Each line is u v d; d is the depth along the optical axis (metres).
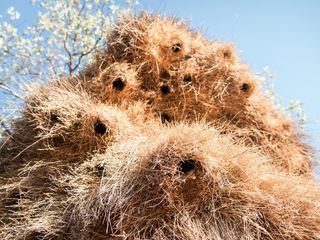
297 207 2.87
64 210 2.89
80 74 3.95
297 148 4.01
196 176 2.76
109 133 3.23
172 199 2.70
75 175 3.05
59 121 3.29
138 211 2.67
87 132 3.22
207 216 2.68
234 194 2.77
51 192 3.06
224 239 2.63
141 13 4.20
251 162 2.94
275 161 3.76
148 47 3.94
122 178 2.74
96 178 3.02
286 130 4.02
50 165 3.21
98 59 4.02
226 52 4.07
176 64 3.98
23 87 3.50
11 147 3.53
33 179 3.20
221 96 3.87
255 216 2.72
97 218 2.69
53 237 2.85
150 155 2.78
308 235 2.82
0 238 2.95
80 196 2.81
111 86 3.62
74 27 6.21
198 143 2.82
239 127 3.87
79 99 3.38
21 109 3.46
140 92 3.77
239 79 3.96
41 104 3.31
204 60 4.03
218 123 3.80
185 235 2.59
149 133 3.25
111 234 2.64
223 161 2.81
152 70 3.90
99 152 3.19
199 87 3.90
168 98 3.88
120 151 3.00
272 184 2.91
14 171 3.38
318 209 2.91
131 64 3.91
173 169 2.69
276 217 2.78
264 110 4.01
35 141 3.36
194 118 3.79
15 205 3.05
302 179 3.26
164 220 2.67
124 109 3.58
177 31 4.15
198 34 4.35
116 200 2.68
